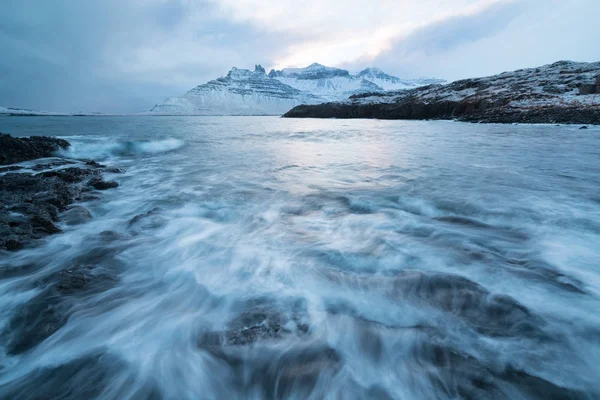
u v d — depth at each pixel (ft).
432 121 134.00
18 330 8.99
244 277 11.49
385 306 9.52
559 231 14.58
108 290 10.85
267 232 15.74
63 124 122.52
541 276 10.74
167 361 7.77
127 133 75.10
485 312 8.96
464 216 17.16
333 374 7.22
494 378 6.84
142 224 17.01
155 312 9.69
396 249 13.16
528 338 7.94
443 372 7.07
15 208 18.02
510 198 19.90
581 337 7.98
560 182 24.21
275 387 7.07
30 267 12.47
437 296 9.81
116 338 8.60
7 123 130.11
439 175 27.86
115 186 25.80
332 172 31.01
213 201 21.31
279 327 8.71
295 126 120.88
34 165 33.91
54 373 7.58
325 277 11.25
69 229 16.55
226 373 7.40
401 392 6.78
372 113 187.42
